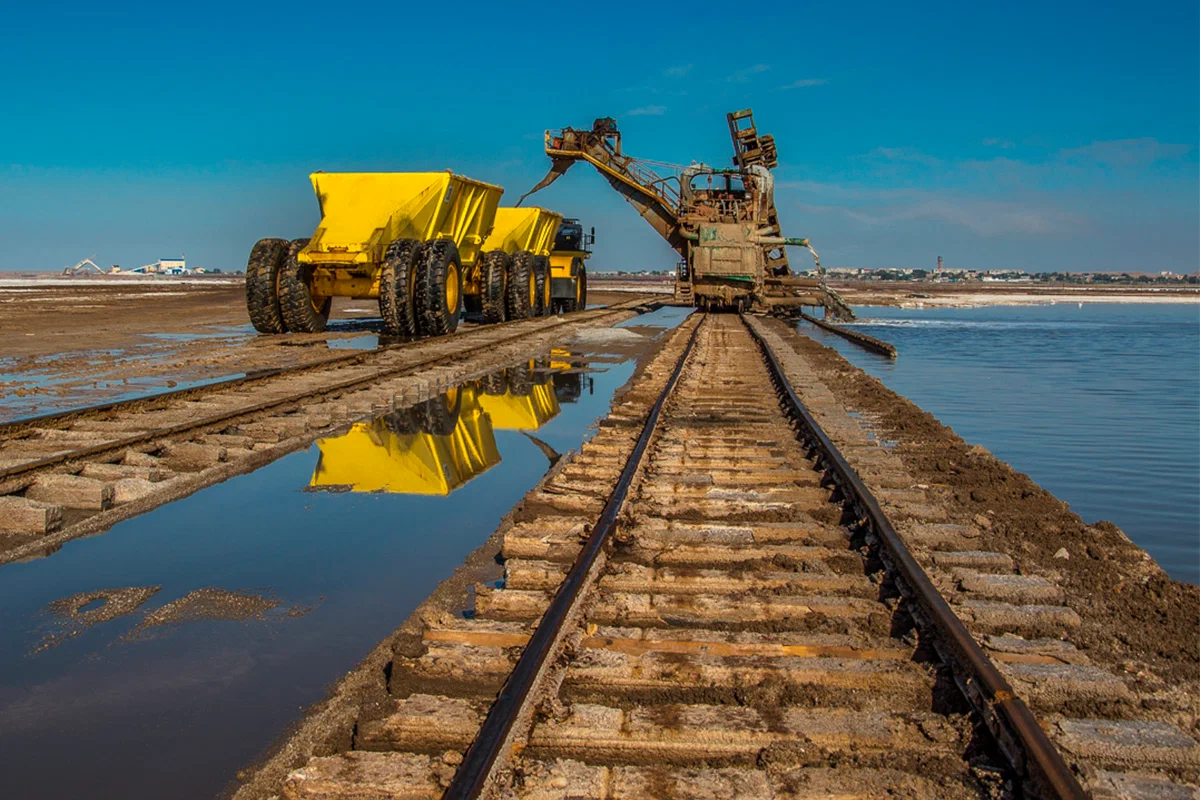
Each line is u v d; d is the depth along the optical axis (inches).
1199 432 449.7
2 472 255.9
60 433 323.3
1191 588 199.8
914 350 912.3
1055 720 133.4
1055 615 175.0
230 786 128.0
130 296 1590.8
